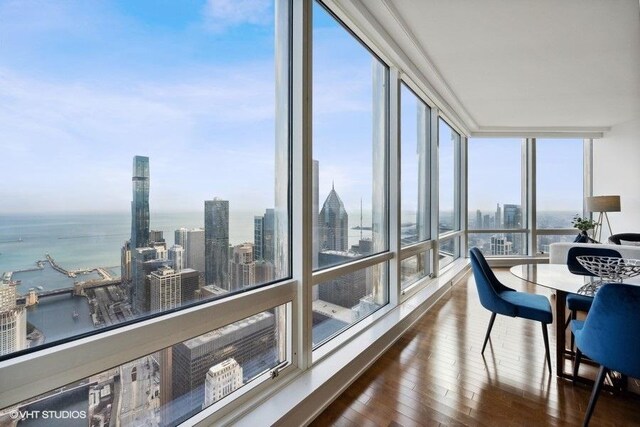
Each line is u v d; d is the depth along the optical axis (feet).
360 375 6.84
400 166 10.16
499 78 11.74
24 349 2.87
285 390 5.50
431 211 14.33
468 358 7.64
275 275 5.82
